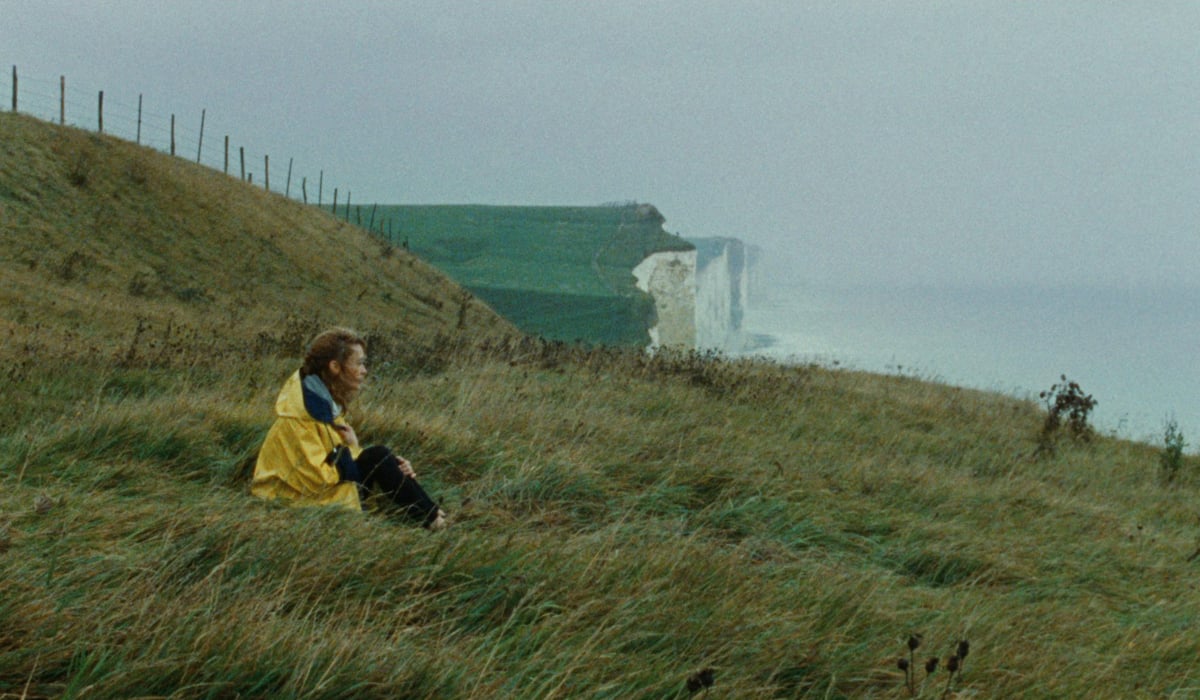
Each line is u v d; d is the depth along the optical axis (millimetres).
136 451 5812
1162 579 6824
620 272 127375
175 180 40719
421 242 141000
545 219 155375
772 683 3576
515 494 6137
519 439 7594
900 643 4023
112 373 11445
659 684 3221
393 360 13555
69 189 34812
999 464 11672
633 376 13297
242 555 3799
